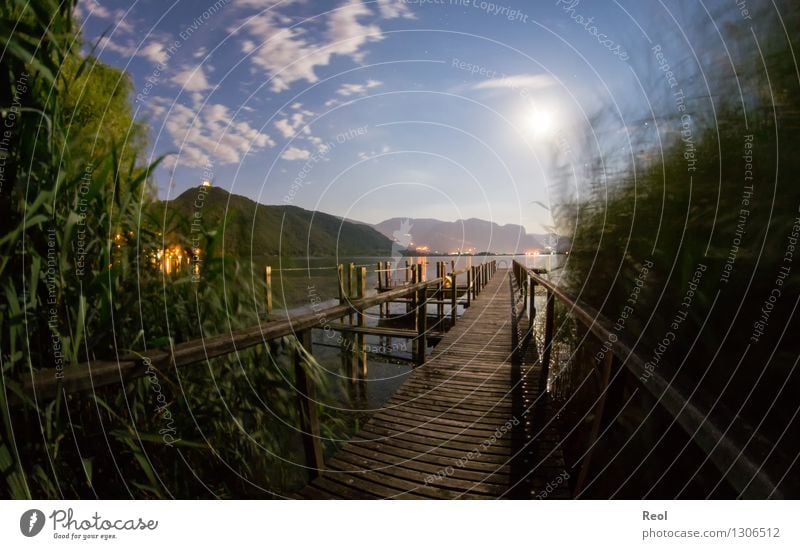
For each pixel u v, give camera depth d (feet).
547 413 10.27
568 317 10.21
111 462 5.31
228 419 6.96
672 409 3.15
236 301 7.58
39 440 4.29
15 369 3.97
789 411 3.25
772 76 4.08
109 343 5.10
